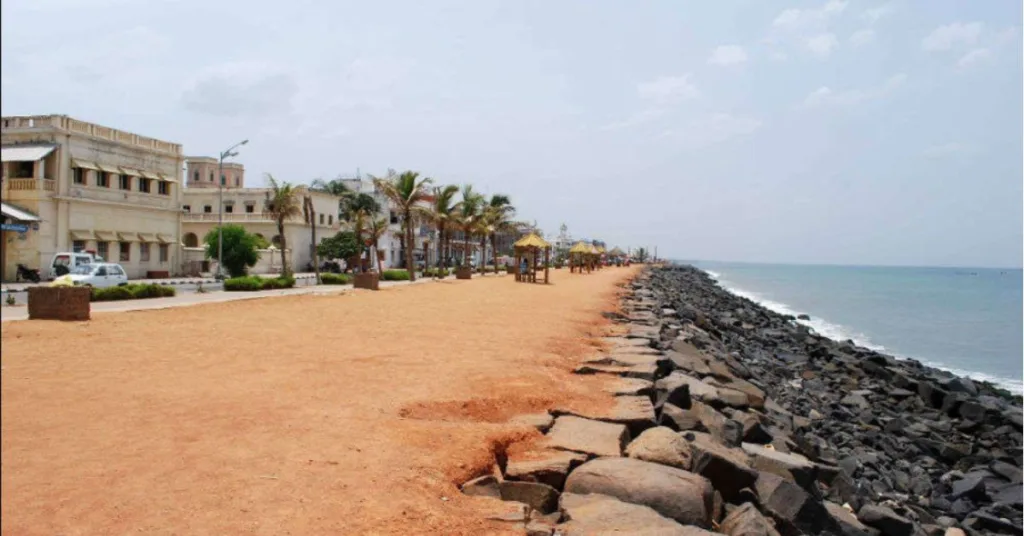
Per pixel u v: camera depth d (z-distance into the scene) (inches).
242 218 2514.8
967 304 2704.2
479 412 337.4
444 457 252.4
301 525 184.5
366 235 2699.3
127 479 212.8
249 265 2145.7
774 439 434.6
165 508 191.0
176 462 231.1
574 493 246.4
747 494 282.7
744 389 604.4
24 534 170.7
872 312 2287.2
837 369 976.3
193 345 519.2
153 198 1951.3
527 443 296.4
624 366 517.0
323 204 2751.0
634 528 208.7
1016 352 1364.4
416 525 191.5
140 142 1908.2
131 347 501.7
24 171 1636.3
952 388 872.3
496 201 2910.9
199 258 2182.6
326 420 297.7
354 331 650.2
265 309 870.4
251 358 465.7
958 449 613.0
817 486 373.7
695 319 1201.4
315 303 1004.6
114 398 328.2
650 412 360.8
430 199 3560.5
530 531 199.2
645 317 997.2
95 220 1740.9
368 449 256.1
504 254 4729.3
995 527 416.8
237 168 3213.6
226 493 204.2
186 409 309.6
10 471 217.6
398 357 494.0
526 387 399.2
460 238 3850.9
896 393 837.8
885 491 471.2
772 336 1326.3
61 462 227.8
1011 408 779.4
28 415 291.7
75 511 186.4
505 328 727.1
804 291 3725.4
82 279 1200.2
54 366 414.3
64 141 1647.4
